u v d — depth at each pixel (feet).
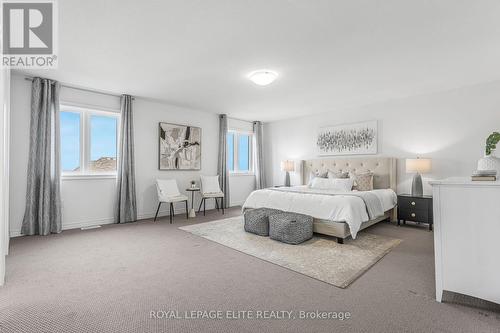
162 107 16.67
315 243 10.49
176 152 17.25
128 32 7.79
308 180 19.42
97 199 14.02
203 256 9.07
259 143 22.48
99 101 14.05
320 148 19.08
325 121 18.90
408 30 7.62
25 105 11.66
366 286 6.81
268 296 6.28
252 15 6.90
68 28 7.55
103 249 9.83
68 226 13.03
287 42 8.39
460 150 13.24
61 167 13.02
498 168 6.27
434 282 7.03
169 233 12.22
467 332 4.88
